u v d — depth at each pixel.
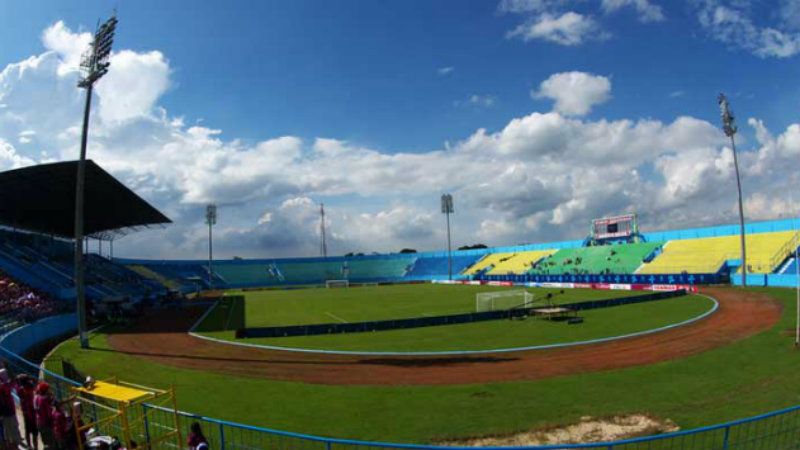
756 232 67.88
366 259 137.00
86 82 32.25
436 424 15.48
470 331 33.53
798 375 19.56
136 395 11.78
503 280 95.81
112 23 31.50
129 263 99.62
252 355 27.52
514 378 20.80
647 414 15.73
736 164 54.16
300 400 18.44
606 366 22.33
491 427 15.07
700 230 76.12
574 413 16.08
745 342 26.28
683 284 61.31
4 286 40.38
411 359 25.25
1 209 56.22
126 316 46.34
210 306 61.56
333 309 53.41
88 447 11.18
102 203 57.28
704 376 19.98
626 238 90.44
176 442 13.56
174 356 27.67
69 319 38.69
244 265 128.38
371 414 16.62
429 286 94.00
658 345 26.45
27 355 29.06
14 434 12.07
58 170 43.16
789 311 35.62
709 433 13.74
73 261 66.62
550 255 100.31
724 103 54.25
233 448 13.48
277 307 57.56
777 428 13.38
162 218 70.62
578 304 42.72
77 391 13.43
